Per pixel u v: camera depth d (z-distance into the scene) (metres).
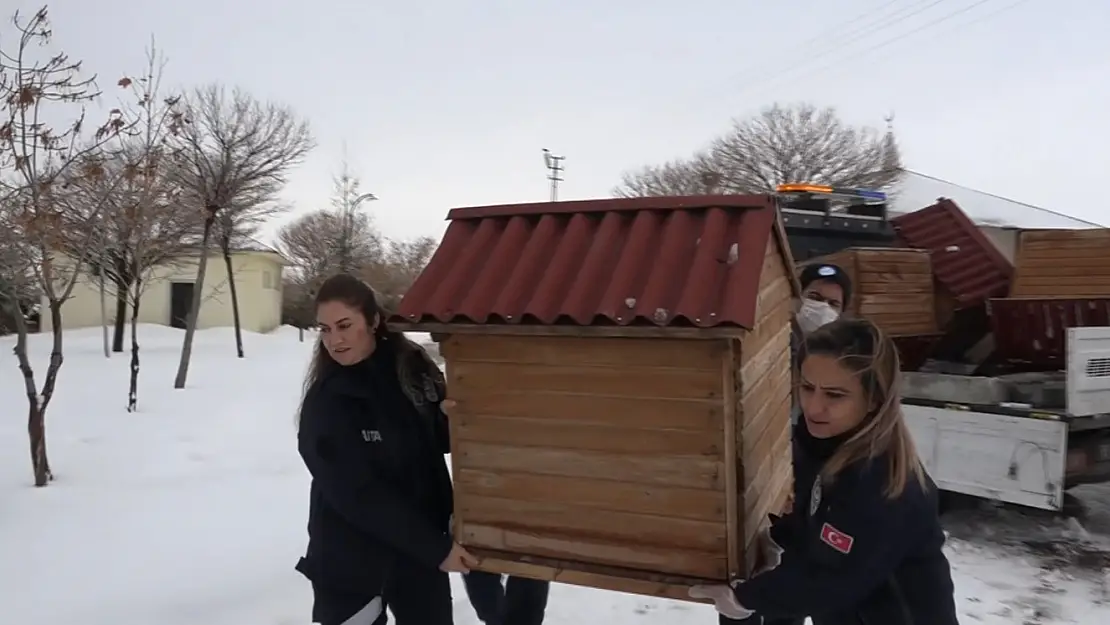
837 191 6.70
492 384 2.09
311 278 32.88
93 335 23.45
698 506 1.89
